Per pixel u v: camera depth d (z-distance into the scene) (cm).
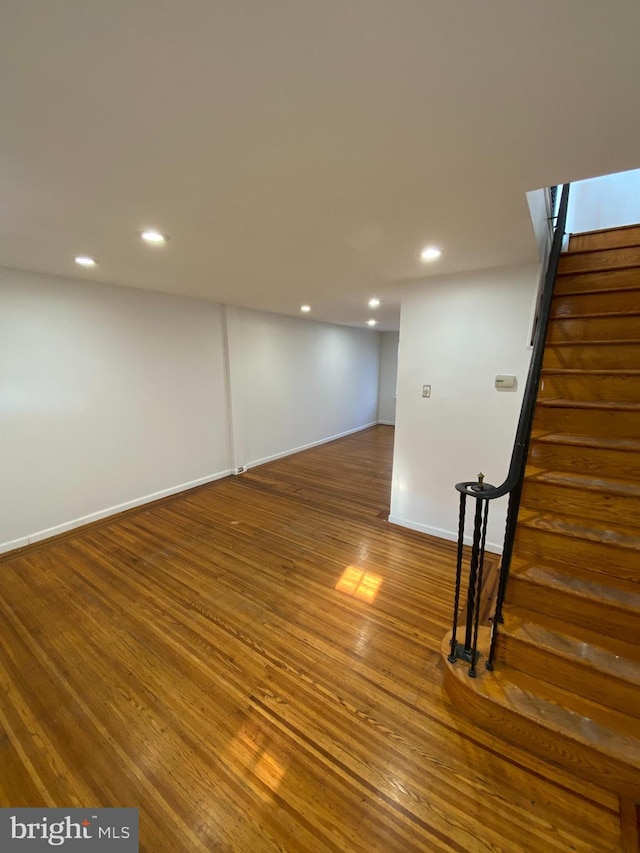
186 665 192
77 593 249
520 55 80
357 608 236
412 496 342
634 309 234
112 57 83
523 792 136
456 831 125
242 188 145
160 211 167
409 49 79
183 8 71
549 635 159
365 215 170
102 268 274
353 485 472
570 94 91
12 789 137
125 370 367
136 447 387
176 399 421
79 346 329
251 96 95
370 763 146
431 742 153
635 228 277
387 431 809
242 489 453
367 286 332
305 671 188
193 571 276
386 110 99
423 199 154
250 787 138
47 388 312
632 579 154
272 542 321
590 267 265
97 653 199
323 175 135
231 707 169
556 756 143
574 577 164
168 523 356
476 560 158
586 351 225
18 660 194
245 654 199
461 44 78
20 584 258
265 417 555
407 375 323
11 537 303
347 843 122
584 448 188
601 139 110
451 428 309
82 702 171
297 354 598
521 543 175
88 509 352
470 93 92
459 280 285
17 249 226
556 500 180
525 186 141
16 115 101
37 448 311
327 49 80
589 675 146
